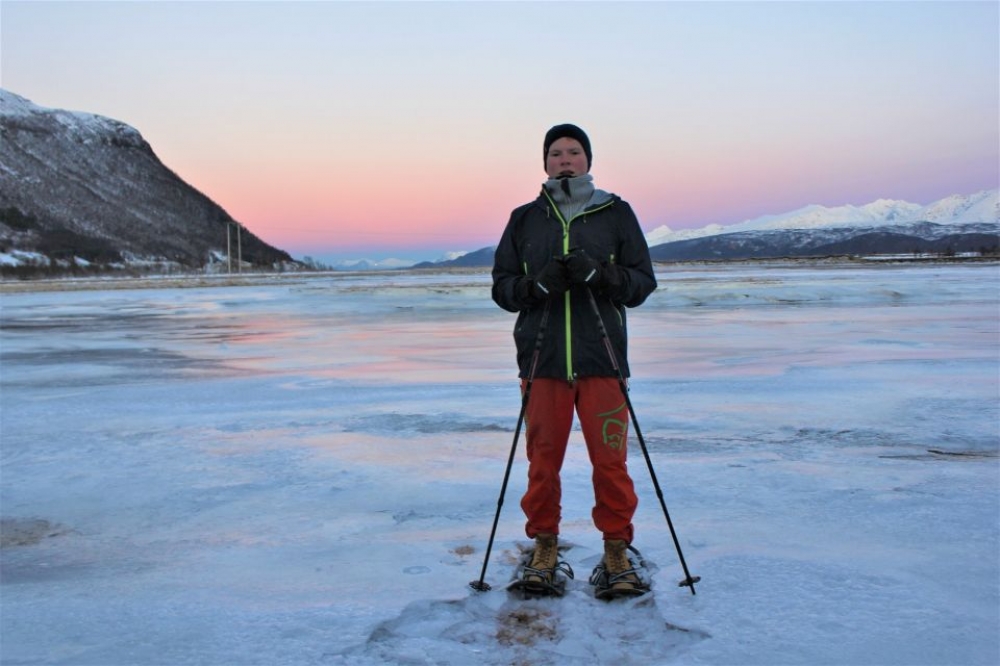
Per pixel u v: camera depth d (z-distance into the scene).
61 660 2.79
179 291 47.09
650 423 6.98
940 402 7.81
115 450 6.32
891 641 2.79
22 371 11.24
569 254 3.06
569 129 3.42
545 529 3.32
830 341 13.63
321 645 2.82
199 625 3.05
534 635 2.88
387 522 4.37
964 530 4.05
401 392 8.97
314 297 33.31
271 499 4.91
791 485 4.94
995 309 20.86
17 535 4.35
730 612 3.02
